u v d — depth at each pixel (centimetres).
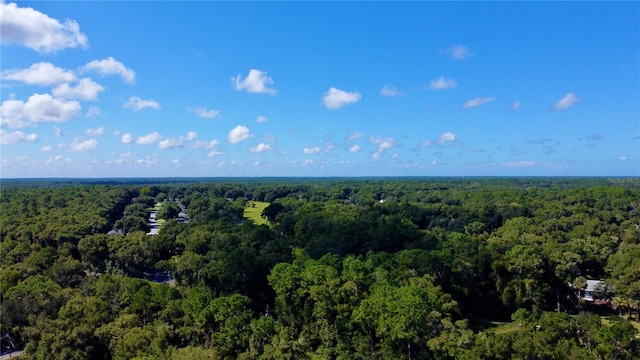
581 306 8762
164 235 12669
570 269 8981
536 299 8412
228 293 8888
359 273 7569
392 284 7456
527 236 11806
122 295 7281
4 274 8431
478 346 5209
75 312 6481
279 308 7800
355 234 11838
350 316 6506
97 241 11431
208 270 9131
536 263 8600
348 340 6297
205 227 14200
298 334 6762
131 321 6381
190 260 9900
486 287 8812
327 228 13500
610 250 11300
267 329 6109
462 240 10456
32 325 6400
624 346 5341
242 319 6175
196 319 6369
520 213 17388
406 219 14600
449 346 5481
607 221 15950
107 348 6156
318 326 6662
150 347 5828
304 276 7331
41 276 8269
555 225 14862
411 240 11631
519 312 7169
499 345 5128
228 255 9656
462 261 8844
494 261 8850
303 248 11838
